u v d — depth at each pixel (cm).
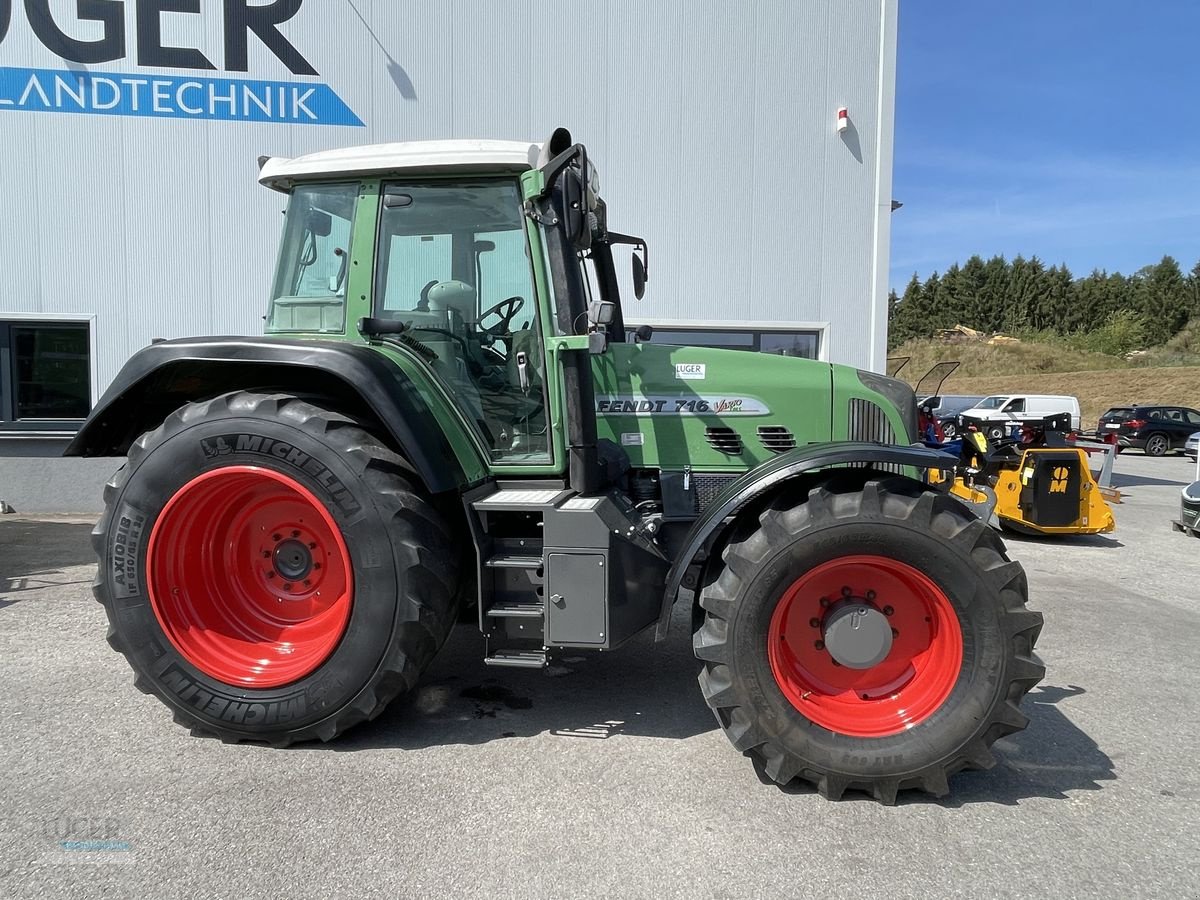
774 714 241
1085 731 301
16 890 194
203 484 271
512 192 300
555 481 304
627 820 230
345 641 265
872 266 792
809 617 257
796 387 331
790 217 782
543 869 205
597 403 329
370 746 279
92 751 271
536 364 305
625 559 269
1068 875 206
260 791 244
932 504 243
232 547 293
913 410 337
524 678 349
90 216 734
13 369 745
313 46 738
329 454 263
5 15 710
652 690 336
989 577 238
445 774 258
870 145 779
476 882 200
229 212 747
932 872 207
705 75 764
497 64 751
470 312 308
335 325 311
